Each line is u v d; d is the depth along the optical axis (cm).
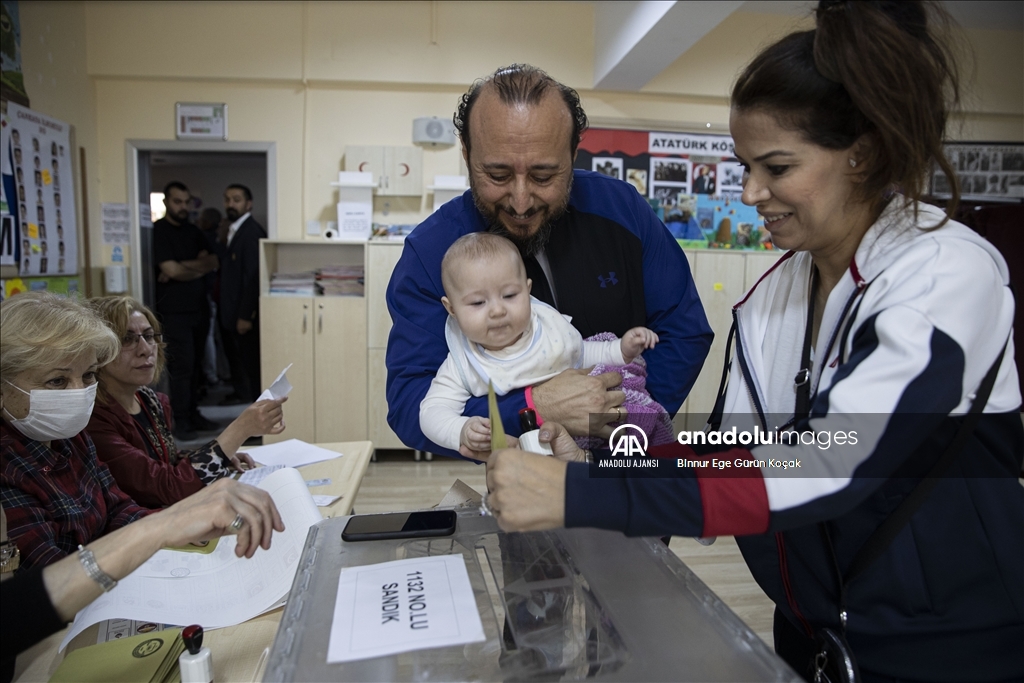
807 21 79
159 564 119
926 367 61
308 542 83
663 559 77
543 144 104
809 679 91
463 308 120
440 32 466
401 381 129
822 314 93
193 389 493
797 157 73
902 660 84
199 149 469
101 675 90
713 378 456
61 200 405
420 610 66
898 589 82
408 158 470
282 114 471
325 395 438
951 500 80
